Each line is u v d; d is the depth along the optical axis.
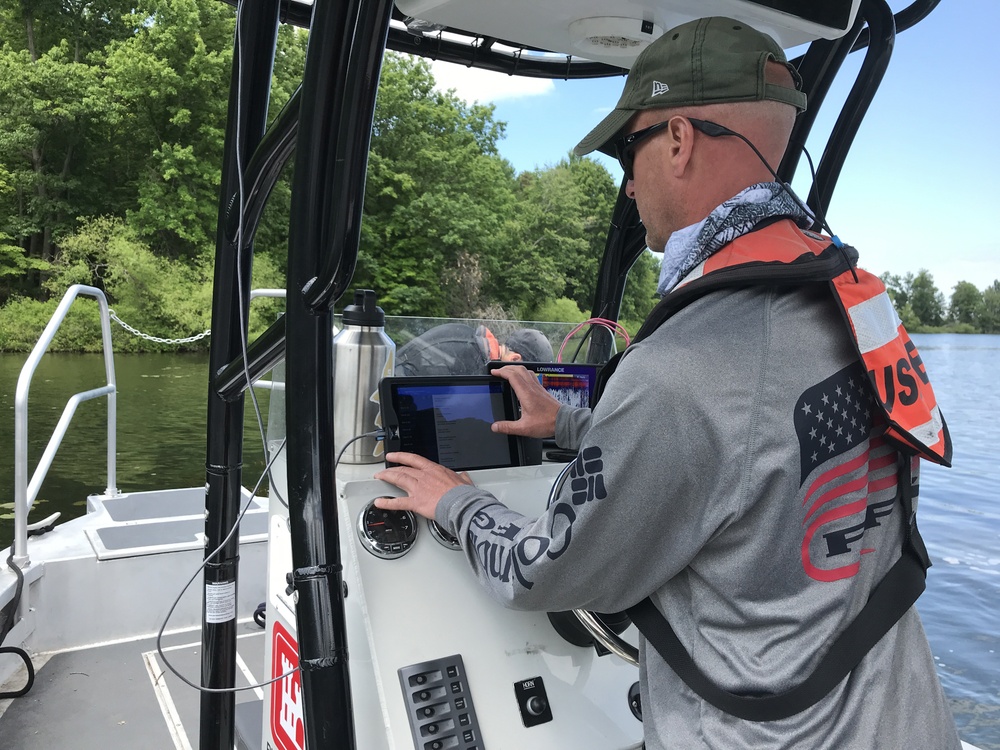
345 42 0.79
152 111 25.09
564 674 1.16
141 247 23.34
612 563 0.81
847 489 0.80
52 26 26.55
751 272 0.79
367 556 1.08
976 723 2.70
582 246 25.25
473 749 1.05
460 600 1.12
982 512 6.41
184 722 2.03
